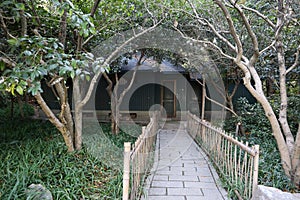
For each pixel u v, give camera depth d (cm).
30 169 299
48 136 518
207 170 412
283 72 379
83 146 433
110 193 279
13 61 239
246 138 539
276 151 424
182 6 505
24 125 625
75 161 363
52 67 212
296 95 534
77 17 227
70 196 265
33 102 805
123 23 512
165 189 329
